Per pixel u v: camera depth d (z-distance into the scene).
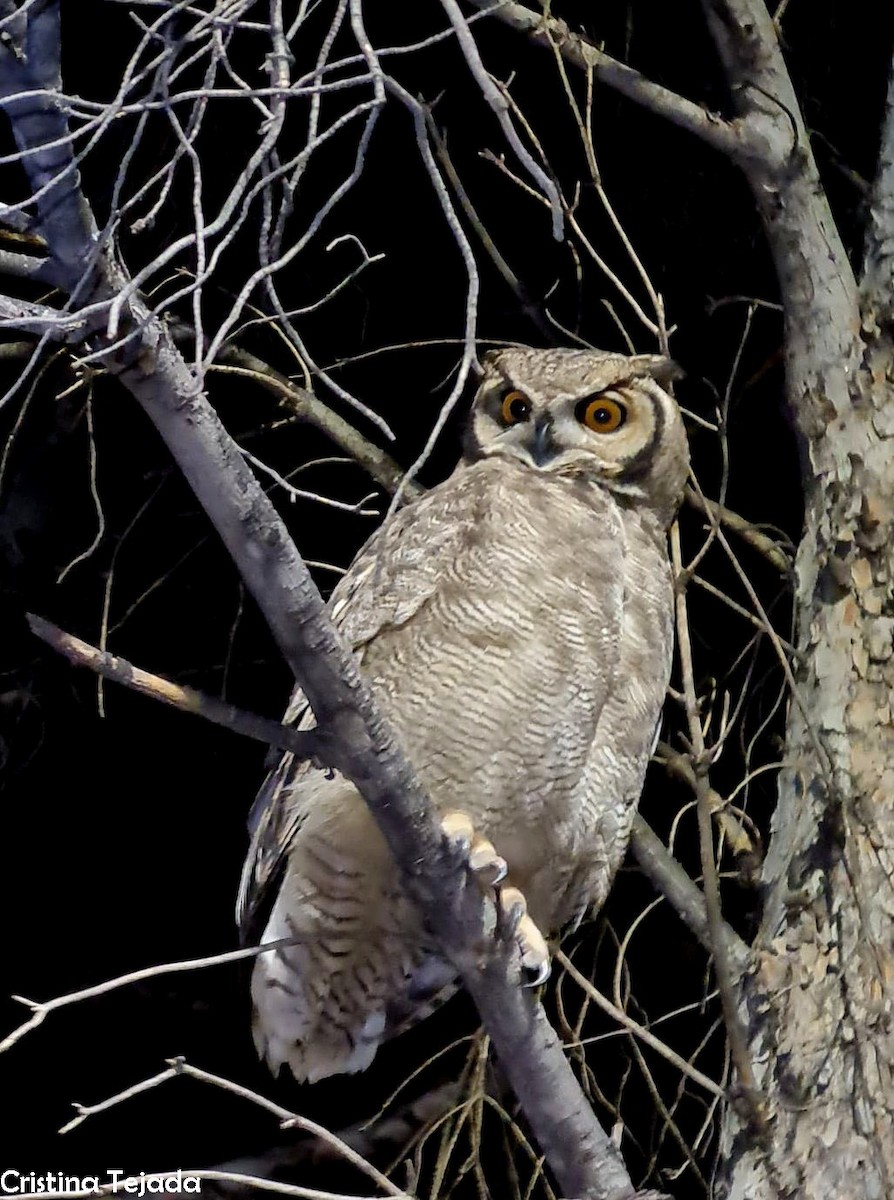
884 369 8.96
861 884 8.26
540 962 6.99
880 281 9.05
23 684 12.07
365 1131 11.95
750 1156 8.07
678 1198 10.77
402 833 6.20
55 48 4.32
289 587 5.38
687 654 8.09
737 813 9.23
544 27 8.39
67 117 4.45
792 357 9.12
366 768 5.91
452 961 6.77
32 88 4.34
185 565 12.02
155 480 11.73
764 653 10.89
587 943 11.48
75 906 12.92
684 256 10.98
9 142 9.84
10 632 11.98
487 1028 6.92
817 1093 8.02
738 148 8.94
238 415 11.47
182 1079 12.66
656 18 10.77
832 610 8.74
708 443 11.18
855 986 8.12
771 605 9.52
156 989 12.87
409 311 11.38
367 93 10.41
